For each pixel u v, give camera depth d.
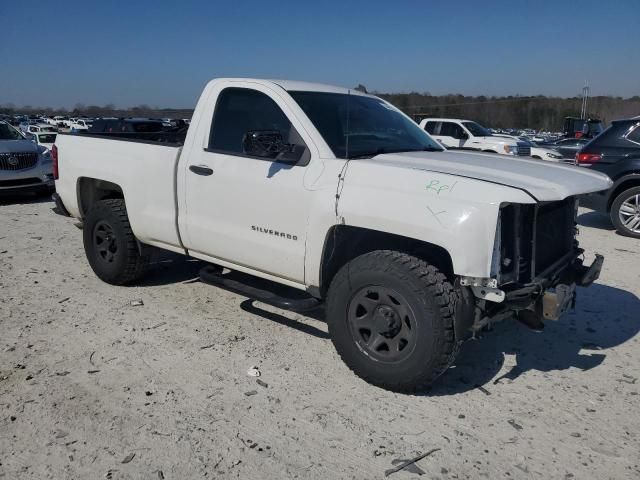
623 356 4.16
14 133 11.35
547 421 3.27
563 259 3.93
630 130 8.41
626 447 3.04
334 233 3.68
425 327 3.25
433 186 3.27
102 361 3.85
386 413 3.31
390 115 4.73
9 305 4.84
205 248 4.50
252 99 4.24
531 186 3.25
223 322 4.60
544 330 4.61
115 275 5.26
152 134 6.34
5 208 9.92
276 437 3.05
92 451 2.89
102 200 5.31
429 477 2.77
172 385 3.56
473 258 3.09
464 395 3.55
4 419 3.14
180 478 2.71
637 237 8.27
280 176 3.88
